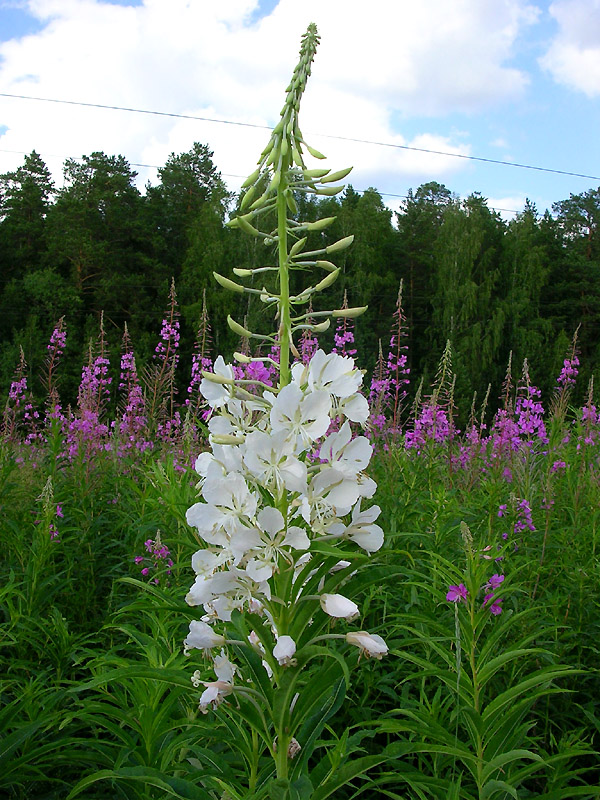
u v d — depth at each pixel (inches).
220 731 116.3
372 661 170.6
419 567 195.5
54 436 312.0
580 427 382.3
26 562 226.2
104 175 2140.7
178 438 374.6
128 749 115.2
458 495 303.3
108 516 289.7
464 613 132.5
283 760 99.3
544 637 181.5
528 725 124.6
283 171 104.6
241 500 97.3
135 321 1752.0
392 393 374.9
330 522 98.0
